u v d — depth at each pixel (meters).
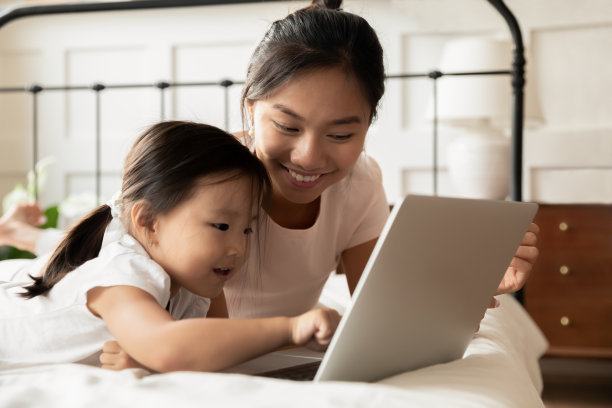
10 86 2.74
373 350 0.70
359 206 1.20
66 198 2.72
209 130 0.89
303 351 1.00
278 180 0.96
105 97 2.69
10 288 0.98
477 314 0.83
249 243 0.89
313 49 0.87
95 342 0.85
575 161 2.39
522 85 1.86
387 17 2.47
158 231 0.85
